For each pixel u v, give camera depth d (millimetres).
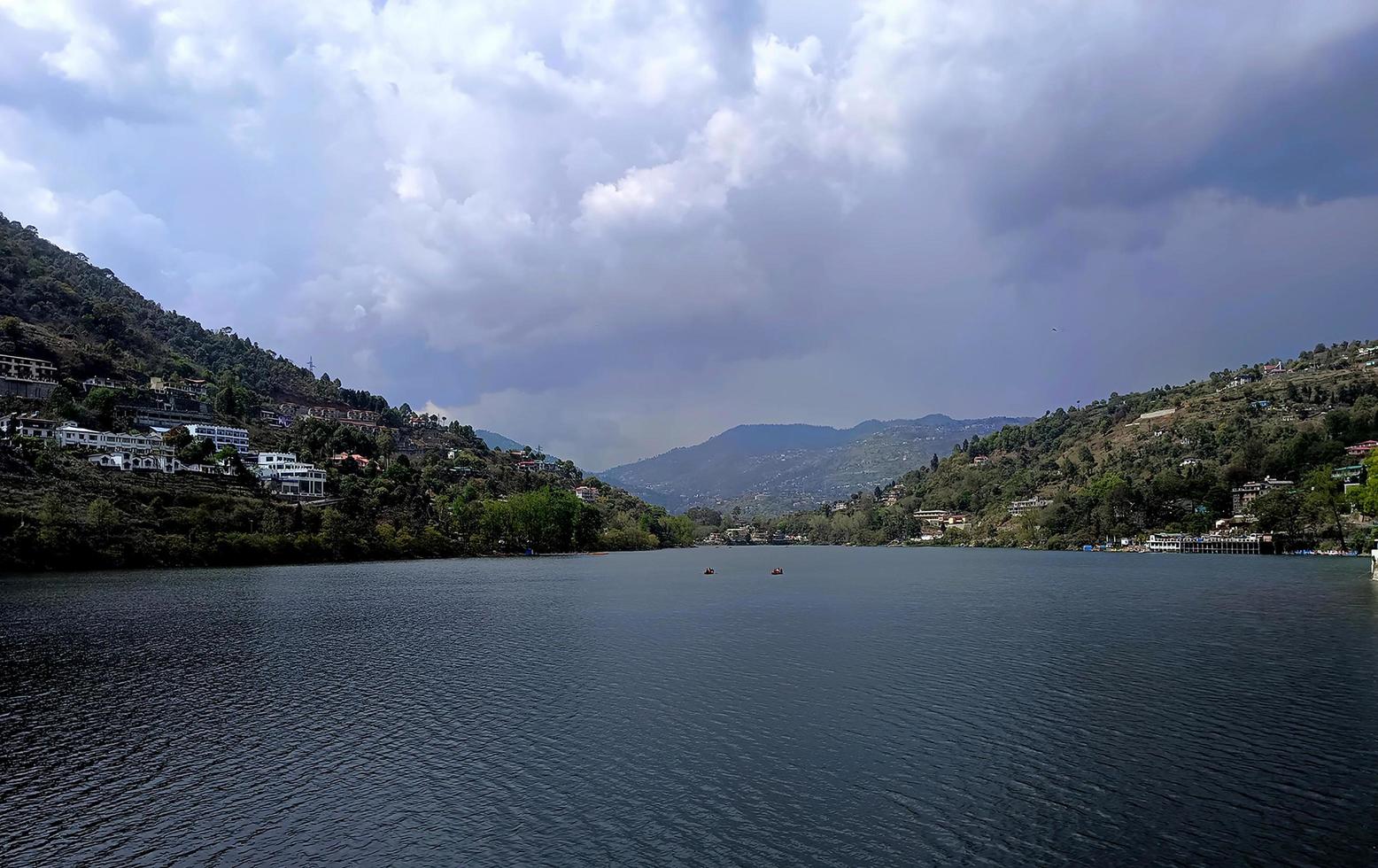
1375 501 173875
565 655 79438
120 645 84438
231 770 45812
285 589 143500
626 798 41312
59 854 36062
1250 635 86812
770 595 140875
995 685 64438
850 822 38344
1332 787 41656
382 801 41281
